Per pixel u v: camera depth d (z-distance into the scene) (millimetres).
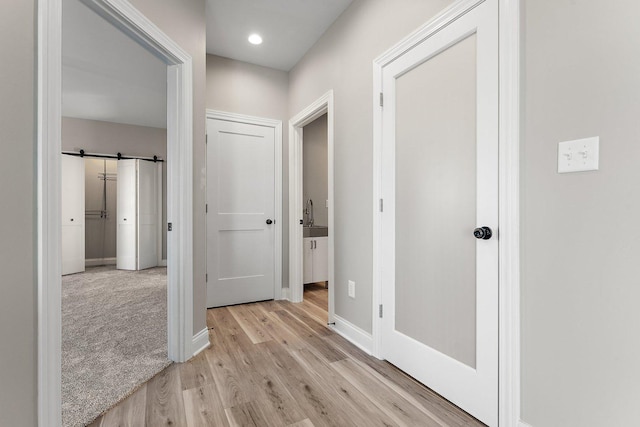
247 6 2498
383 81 2104
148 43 1798
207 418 1473
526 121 1263
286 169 3613
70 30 2816
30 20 1073
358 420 1459
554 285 1173
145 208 5633
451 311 1606
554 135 1170
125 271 5316
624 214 996
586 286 1086
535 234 1233
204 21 2297
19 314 1042
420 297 1800
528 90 1256
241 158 3375
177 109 2043
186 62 2059
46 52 1110
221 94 3258
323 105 2857
